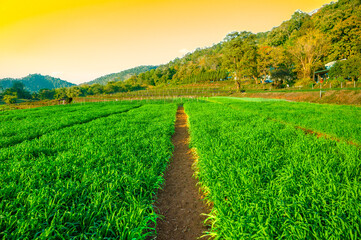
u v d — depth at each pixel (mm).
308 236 2795
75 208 3709
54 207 3672
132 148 7648
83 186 4395
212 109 22969
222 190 4277
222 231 3262
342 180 4402
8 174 4973
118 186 4520
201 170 5906
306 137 8367
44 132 11812
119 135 10344
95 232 3078
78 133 11109
